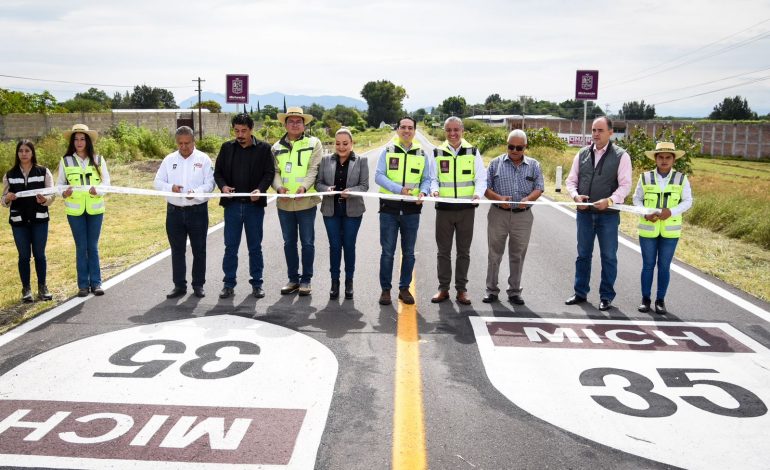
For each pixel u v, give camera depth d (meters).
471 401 4.27
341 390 4.40
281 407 4.13
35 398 4.22
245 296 6.68
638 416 4.09
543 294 6.93
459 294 6.56
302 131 6.67
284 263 8.19
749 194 13.71
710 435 3.88
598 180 6.36
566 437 3.82
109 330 5.55
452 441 3.75
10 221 6.28
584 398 4.34
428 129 122.00
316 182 6.64
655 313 6.27
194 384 4.45
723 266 8.34
